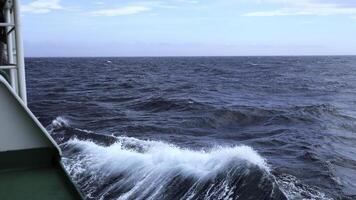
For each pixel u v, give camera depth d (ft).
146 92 117.60
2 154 8.27
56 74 211.41
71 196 7.48
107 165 33.63
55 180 7.95
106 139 44.32
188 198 27.81
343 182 33.22
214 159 32.81
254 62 442.50
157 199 27.68
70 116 68.74
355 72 224.53
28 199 7.32
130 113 74.90
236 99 101.65
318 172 35.60
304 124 64.95
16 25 12.37
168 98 94.94
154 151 37.24
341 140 52.47
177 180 29.68
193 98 99.86
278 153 44.37
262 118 70.49
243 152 34.55
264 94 115.03
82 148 40.04
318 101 96.37
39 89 124.77
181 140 50.49
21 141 8.39
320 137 54.13
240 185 28.86
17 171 8.25
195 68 296.10
